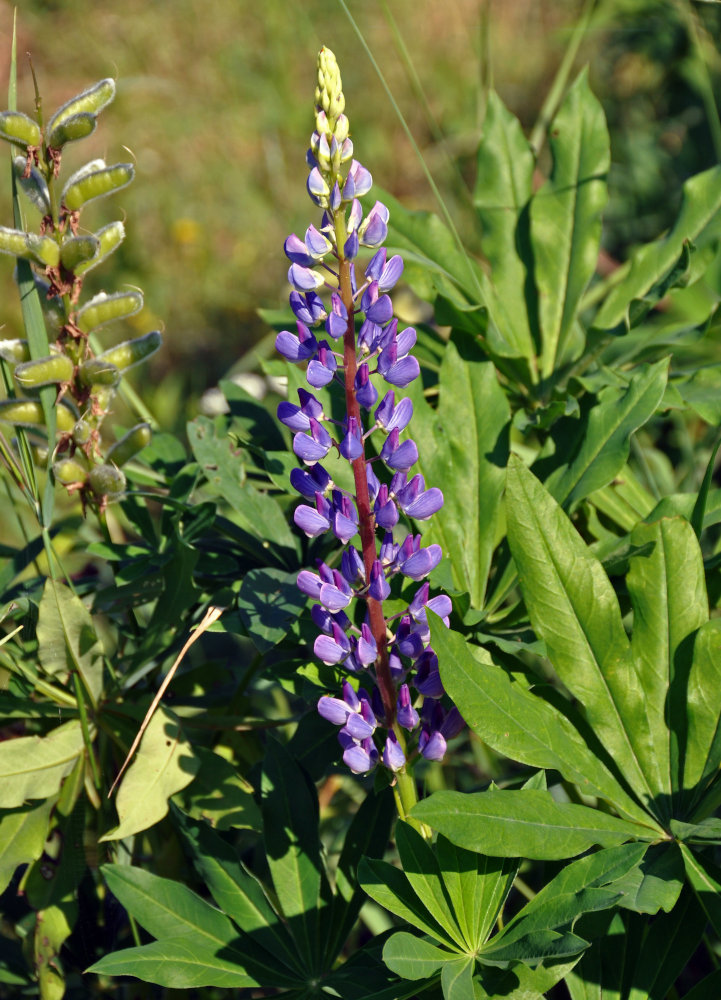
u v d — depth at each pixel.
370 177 1.01
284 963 1.10
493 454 1.17
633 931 1.09
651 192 2.03
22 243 1.07
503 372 1.25
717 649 1.08
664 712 1.08
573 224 1.27
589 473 1.14
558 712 1.09
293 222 1.47
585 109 1.28
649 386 1.14
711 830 1.04
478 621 1.11
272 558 1.20
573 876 1.02
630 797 1.07
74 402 1.11
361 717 1.02
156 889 1.09
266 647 1.08
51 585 1.10
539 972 1.02
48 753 1.13
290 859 1.11
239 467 1.19
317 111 1.01
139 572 1.16
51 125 1.08
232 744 1.23
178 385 1.86
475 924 1.03
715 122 1.42
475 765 1.38
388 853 1.29
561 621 1.07
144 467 1.25
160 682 1.20
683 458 1.46
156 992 1.25
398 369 1.01
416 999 1.08
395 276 1.02
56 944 1.13
